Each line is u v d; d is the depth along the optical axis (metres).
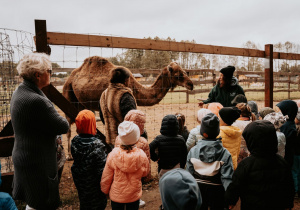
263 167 2.07
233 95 4.35
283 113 3.52
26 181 2.12
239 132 2.88
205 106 4.51
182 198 1.30
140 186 2.52
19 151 2.13
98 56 5.23
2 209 1.49
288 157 3.37
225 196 2.20
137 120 2.92
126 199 2.41
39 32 3.41
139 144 2.80
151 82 10.38
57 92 3.53
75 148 2.53
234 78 4.36
